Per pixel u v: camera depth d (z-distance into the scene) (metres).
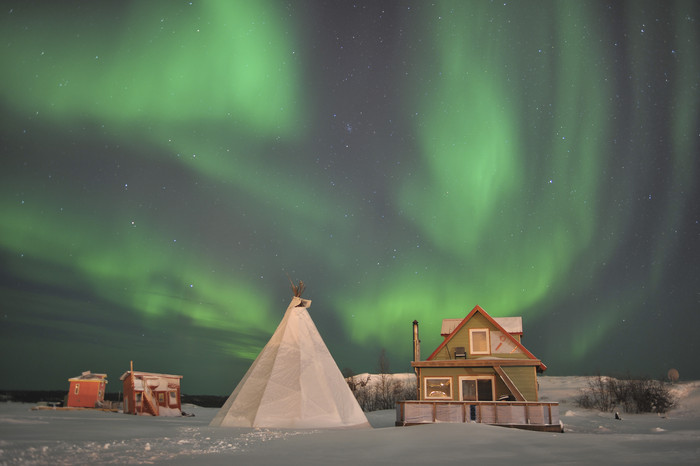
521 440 8.78
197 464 6.44
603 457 6.92
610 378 35.31
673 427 19.78
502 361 20.88
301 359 15.98
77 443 9.08
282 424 14.49
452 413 16.23
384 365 45.59
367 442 8.92
